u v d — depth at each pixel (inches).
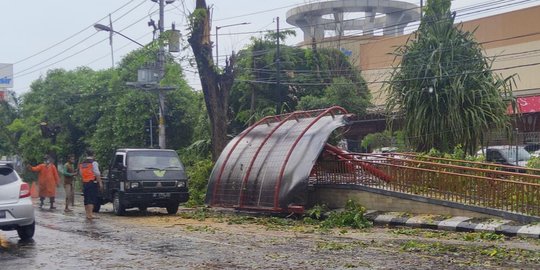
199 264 349.1
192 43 864.3
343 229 546.6
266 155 703.7
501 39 1525.6
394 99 975.0
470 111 890.7
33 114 1664.6
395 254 372.8
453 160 617.9
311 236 491.2
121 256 386.0
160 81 1059.9
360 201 641.6
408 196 598.5
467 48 956.6
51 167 857.5
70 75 1659.7
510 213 518.6
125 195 699.4
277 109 1353.3
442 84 917.2
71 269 343.6
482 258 354.6
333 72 1560.0
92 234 512.7
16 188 480.1
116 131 1334.9
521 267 323.6
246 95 1438.2
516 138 977.5
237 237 481.4
